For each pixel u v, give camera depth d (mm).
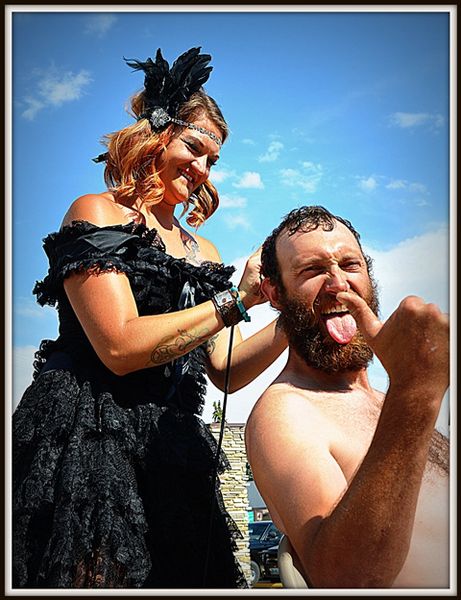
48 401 2227
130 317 2211
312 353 1701
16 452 2186
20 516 2064
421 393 1226
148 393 2324
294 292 1710
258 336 2549
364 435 1585
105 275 2229
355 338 1700
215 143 2609
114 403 2240
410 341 1216
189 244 2748
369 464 1257
